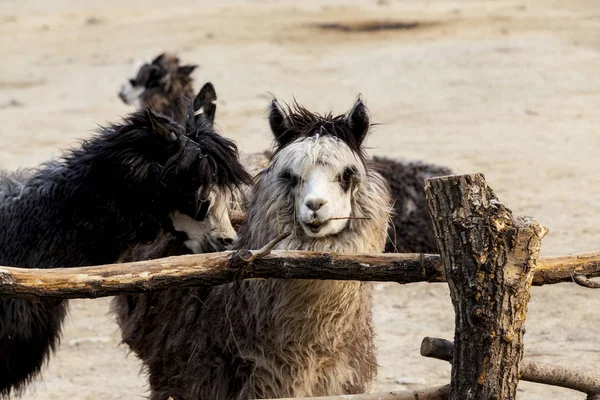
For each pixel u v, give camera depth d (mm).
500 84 38500
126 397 15305
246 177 12383
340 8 63312
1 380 12383
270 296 10305
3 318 11992
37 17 70875
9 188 12609
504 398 8328
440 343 8797
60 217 12227
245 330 10555
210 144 12125
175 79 24609
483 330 8234
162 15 66812
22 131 35875
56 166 12625
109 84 44344
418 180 20844
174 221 12211
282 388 10539
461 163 28188
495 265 8203
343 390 10812
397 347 16547
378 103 37219
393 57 45188
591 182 25641
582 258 8805
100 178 12125
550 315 17484
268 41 52062
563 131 31297
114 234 12312
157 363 11750
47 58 53031
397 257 8727
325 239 10117
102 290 8523
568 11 54812
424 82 40156
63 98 42156
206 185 11922
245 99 38969
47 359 13148
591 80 37938
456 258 8297
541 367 8742
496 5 60031
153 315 12047
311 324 10312
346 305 10305
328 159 9992
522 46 44750
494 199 8359
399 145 30625
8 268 8406
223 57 48406
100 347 17656
